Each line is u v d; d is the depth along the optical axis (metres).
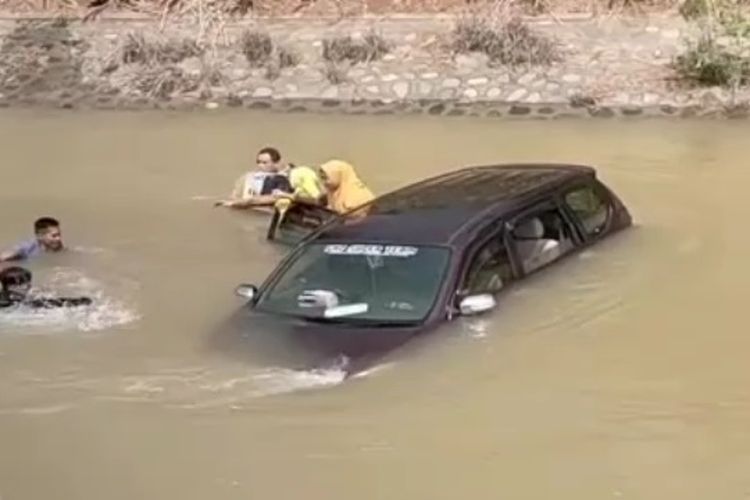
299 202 18.14
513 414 11.27
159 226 19.50
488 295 12.79
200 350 13.25
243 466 10.61
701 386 11.74
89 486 10.44
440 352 12.24
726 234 16.73
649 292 14.11
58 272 16.97
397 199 14.92
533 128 27.61
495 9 33.03
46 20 34.81
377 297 12.95
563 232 14.80
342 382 11.89
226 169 23.89
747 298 13.95
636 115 28.67
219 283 16.17
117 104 31.53
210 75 32.19
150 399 12.10
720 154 23.92
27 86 32.53
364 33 33.06
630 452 10.55
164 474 10.57
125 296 15.69
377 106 30.47
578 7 32.78
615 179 21.58
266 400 11.80
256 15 34.31
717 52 29.88
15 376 12.94
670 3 32.34
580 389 11.70
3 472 10.76
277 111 30.47
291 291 13.52
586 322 13.20
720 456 10.41
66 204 21.25
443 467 10.39
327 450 10.77
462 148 25.36
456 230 13.56
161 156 25.41
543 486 10.02
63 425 11.66
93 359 13.34
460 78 31.05
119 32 34.09
